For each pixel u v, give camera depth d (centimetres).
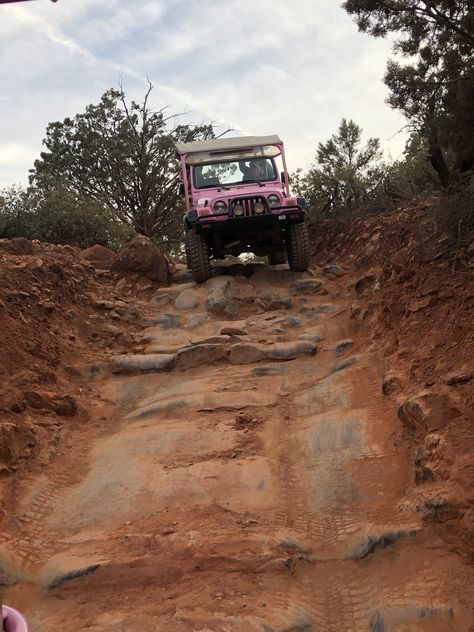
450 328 543
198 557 348
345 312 839
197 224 1002
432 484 371
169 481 449
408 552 341
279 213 1024
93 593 336
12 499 432
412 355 553
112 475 471
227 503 416
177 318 896
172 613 310
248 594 324
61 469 491
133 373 715
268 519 395
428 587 315
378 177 1473
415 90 947
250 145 1130
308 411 565
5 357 635
